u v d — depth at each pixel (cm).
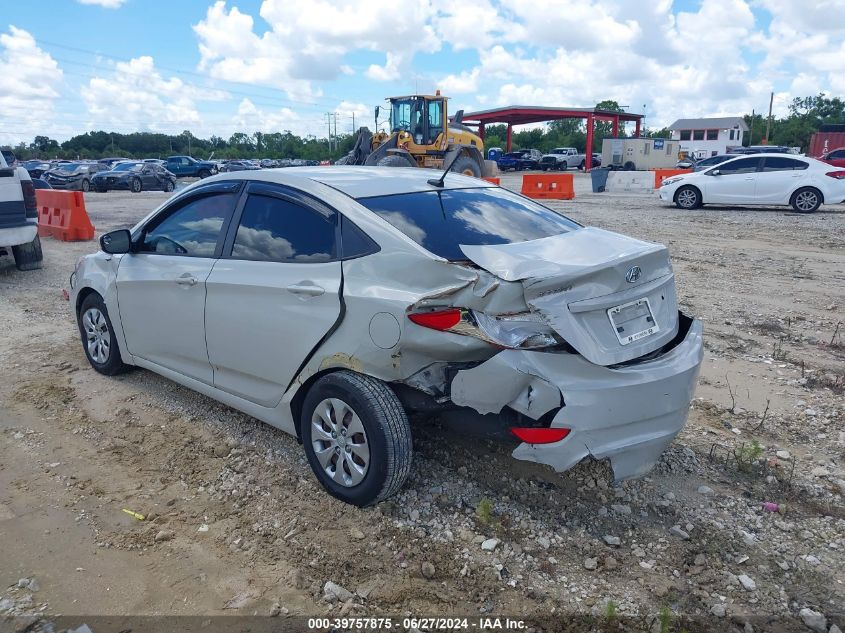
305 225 390
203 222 454
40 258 1041
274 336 386
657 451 346
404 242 347
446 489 381
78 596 301
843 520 358
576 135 9588
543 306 313
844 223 1490
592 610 294
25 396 520
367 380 350
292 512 364
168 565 323
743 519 358
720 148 9238
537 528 348
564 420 313
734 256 1094
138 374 565
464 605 297
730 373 568
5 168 937
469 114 6003
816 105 11238
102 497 380
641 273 343
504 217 408
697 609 295
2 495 382
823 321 713
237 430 460
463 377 321
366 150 2388
